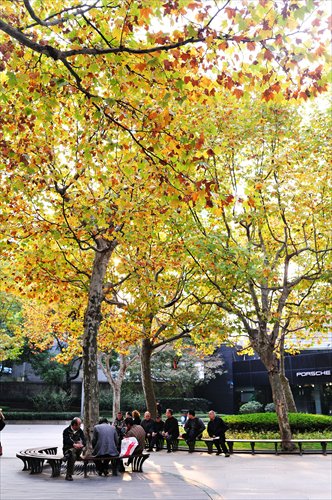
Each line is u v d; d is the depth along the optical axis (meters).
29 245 14.82
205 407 47.84
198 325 17.42
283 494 9.34
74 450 10.92
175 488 9.70
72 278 15.95
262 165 16.23
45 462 13.70
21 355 45.22
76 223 13.94
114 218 12.27
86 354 13.02
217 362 46.44
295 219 16.88
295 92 6.83
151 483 10.35
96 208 12.41
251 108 15.27
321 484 10.52
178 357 44.53
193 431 17.88
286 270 17.42
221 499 8.71
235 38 6.20
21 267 15.13
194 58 6.73
